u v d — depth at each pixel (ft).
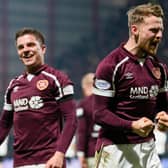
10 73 113.91
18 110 25.41
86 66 114.01
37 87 25.29
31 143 25.11
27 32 25.71
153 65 23.53
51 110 25.25
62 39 119.96
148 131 22.24
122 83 23.00
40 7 119.55
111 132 23.62
